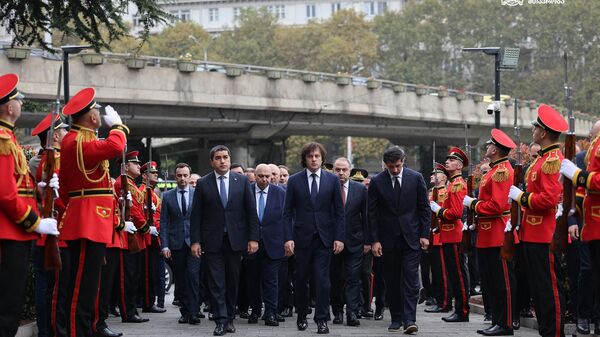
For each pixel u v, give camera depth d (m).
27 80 37.22
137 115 43.94
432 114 57.31
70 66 39.28
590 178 12.52
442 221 19.08
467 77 113.62
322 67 116.19
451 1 113.12
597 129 13.63
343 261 18.56
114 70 41.00
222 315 16.58
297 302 17.22
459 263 18.72
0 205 11.16
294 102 49.44
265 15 124.31
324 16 143.75
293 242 17.14
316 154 17.00
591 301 15.52
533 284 14.73
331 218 16.97
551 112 14.33
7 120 11.41
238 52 116.75
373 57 115.62
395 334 16.53
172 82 43.47
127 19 95.38
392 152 16.75
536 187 14.38
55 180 11.99
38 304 14.35
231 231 16.94
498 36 110.06
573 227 14.84
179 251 19.48
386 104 54.56
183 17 145.25
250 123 50.12
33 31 21.00
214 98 45.34
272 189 18.58
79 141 12.76
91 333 13.03
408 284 16.61
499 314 16.20
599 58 103.88
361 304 20.00
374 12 143.12
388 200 16.88
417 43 113.81
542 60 108.44
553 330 14.66
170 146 71.38
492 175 16.17
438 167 21.31
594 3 105.62
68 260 13.80
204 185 17.03
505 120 60.56
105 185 13.01
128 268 18.50
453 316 18.64
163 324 18.47
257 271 18.70
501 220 16.20
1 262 11.34
